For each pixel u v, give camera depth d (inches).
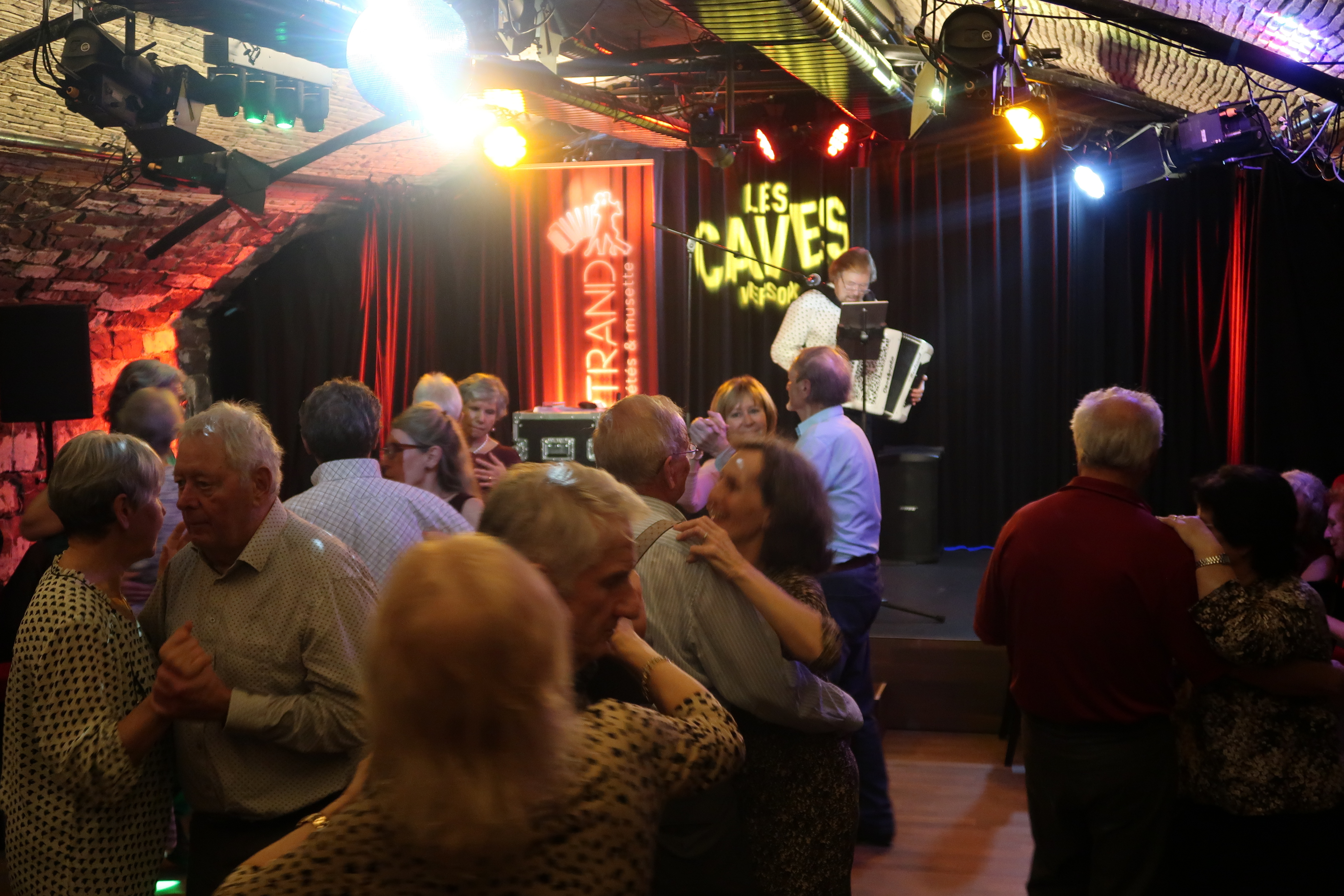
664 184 293.6
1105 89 220.4
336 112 241.9
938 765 168.7
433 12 133.5
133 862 75.9
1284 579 88.6
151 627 81.0
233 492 74.7
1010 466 283.0
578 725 43.6
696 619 74.7
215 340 326.0
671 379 297.4
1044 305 278.2
